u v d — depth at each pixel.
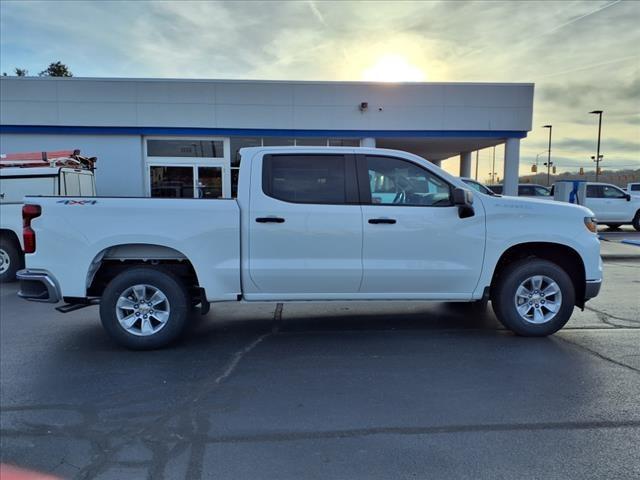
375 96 17.66
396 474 2.84
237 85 17.39
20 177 9.51
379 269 5.10
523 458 2.99
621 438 3.22
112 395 3.98
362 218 5.06
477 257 5.18
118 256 5.11
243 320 6.27
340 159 5.15
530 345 5.14
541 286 5.34
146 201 4.95
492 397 3.87
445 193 5.22
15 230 9.12
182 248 4.95
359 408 3.70
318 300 5.20
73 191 10.29
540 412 3.60
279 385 4.16
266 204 5.02
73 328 6.01
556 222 5.21
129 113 17.23
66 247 4.90
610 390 3.98
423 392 3.98
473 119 17.84
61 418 3.57
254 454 3.07
